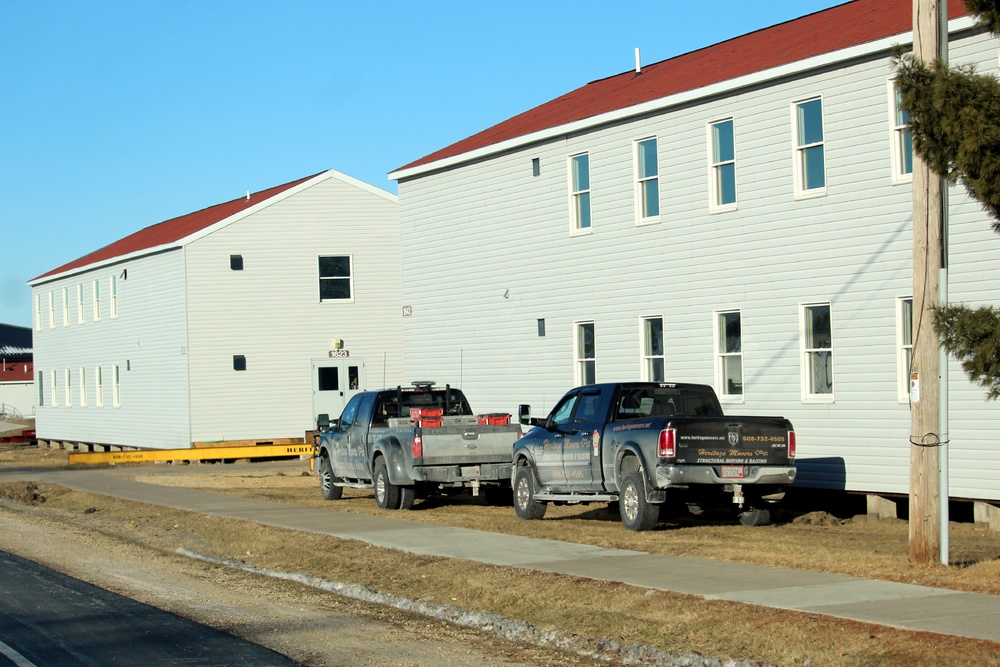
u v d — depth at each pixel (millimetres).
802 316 20391
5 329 103438
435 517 19562
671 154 23016
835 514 20297
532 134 26297
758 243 21172
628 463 16922
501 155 27719
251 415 39094
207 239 38938
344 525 18406
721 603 10734
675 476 15789
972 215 17750
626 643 9852
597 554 14367
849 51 19297
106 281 45438
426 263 30297
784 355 20656
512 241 27406
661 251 23250
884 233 19031
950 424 17938
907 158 18797
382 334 40562
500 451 20594
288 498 24344
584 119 24844
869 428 19188
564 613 11031
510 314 27469
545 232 26391
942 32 12375
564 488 18297
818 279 20094
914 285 12680
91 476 32031
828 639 9234
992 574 11852
